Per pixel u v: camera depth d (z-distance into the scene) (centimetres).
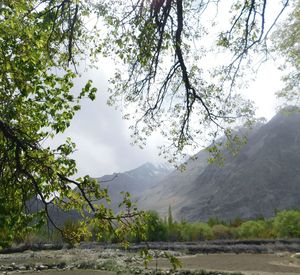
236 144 1091
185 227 5572
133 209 437
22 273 2200
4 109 443
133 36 939
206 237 5441
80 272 2198
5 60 419
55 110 496
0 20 438
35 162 442
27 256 3294
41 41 465
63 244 4222
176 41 966
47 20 690
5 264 2645
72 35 833
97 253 3550
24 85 434
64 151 458
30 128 495
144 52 913
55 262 2703
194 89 1060
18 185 444
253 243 4288
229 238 5516
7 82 436
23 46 436
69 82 503
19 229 442
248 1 934
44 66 491
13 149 462
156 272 2028
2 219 412
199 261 2644
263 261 2548
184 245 4050
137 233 442
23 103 480
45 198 455
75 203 448
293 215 4853
